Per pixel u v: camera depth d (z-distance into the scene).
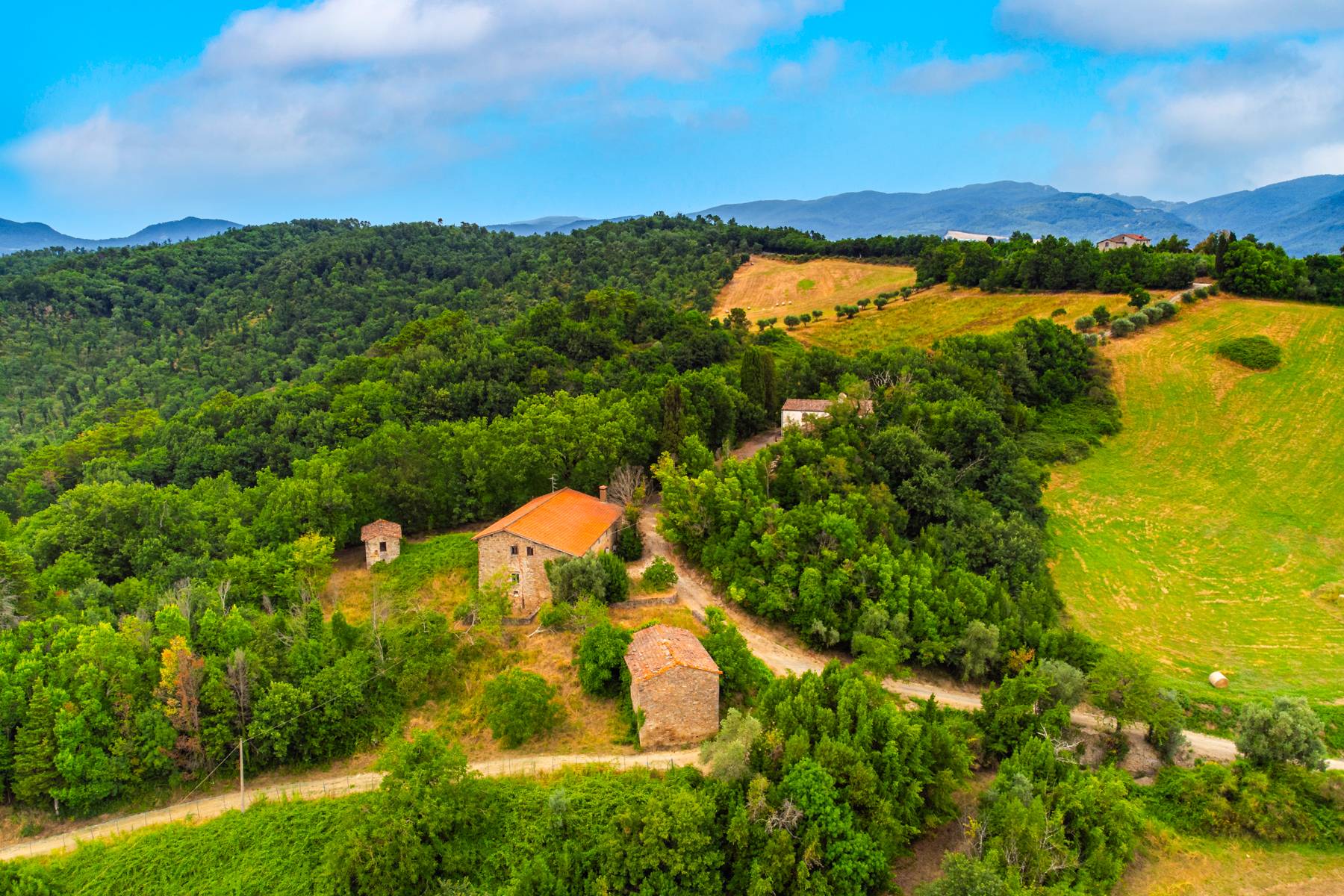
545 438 87.94
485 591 63.19
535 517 70.75
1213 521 97.06
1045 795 49.59
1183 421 118.81
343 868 42.19
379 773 51.00
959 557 78.31
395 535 77.38
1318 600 81.31
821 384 125.06
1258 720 54.81
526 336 145.88
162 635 53.28
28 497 97.81
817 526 72.88
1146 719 58.78
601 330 146.00
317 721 51.69
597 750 52.06
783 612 69.81
